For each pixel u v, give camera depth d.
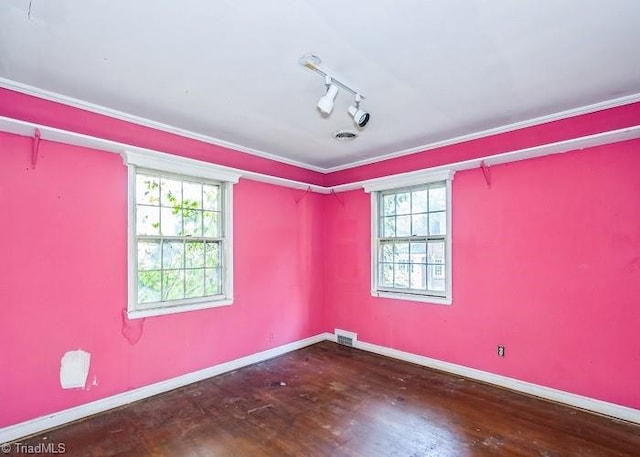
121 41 1.96
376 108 2.91
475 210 3.49
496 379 3.31
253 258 4.05
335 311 4.84
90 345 2.78
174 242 3.40
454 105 2.85
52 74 2.35
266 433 2.50
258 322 4.07
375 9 1.68
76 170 2.74
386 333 4.24
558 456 2.20
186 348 3.38
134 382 3.01
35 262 2.54
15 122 2.30
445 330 3.69
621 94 2.65
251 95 2.67
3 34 1.87
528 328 3.13
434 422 2.63
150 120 3.17
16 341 2.45
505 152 3.31
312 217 4.84
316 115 3.07
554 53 2.09
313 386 3.33
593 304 2.80
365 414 2.77
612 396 2.69
